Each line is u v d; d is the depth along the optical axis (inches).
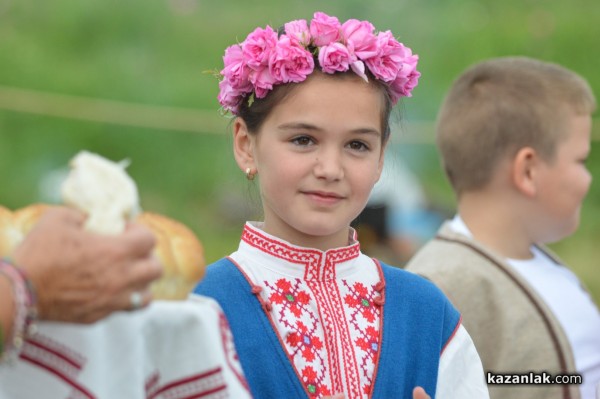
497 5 674.8
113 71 618.8
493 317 200.2
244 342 143.9
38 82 600.7
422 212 457.4
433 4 677.3
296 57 145.9
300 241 151.6
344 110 146.3
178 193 590.2
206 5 680.4
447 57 639.8
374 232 378.3
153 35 657.0
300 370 144.4
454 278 201.8
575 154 216.1
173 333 110.2
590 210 602.9
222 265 150.6
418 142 538.3
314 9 667.4
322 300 149.4
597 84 624.1
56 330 105.8
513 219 215.8
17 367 105.6
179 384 110.5
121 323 107.4
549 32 653.3
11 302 101.6
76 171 108.4
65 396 105.3
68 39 644.7
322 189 145.7
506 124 214.4
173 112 588.7
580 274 574.6
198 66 645.3
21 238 112.8
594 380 215.5
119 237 104.7
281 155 147.3
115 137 600.1
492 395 198.2
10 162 583.5
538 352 198.8
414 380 150.7
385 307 153.1
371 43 150.0
